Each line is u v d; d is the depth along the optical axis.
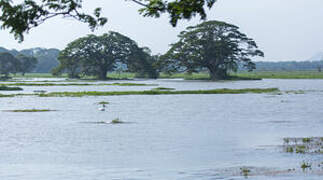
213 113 66.06
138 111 69.38
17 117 59.75
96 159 30.72
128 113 66.06
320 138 39.28
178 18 18.53
